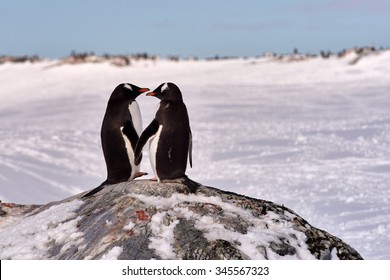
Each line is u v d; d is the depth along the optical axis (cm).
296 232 750
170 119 815
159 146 814
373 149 2203
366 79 5200
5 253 764
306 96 4178
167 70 7306
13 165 2167
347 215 1406
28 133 3069
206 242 695
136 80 6234
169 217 735
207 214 747
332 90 4488
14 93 5938
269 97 4222
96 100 4791
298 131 2670
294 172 1888
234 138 2553
